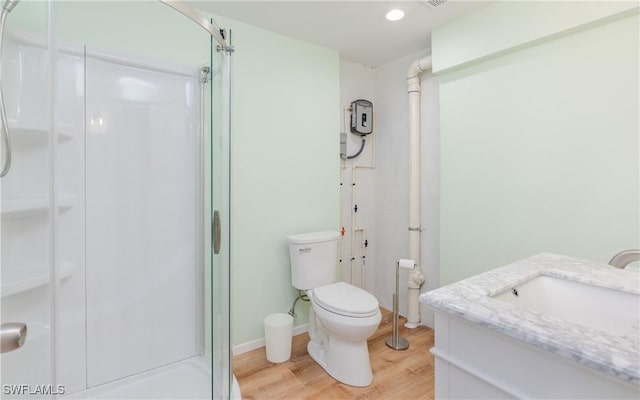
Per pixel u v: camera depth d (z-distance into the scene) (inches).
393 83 109.5
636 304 36.7
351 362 70.1
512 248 74.5
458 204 85.0
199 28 66.4
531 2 67.2
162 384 65.7
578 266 46.6
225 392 62.4
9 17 39.5
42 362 41.3
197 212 73.6
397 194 109.1
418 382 70.6
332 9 75.3
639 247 57.2
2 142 38.4
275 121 87.9
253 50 83.4
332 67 99.1
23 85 41.3
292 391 67.8
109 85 63.0
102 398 61.4
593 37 61.6
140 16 65.1
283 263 90.7
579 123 63.7
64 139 58.7
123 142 64.9
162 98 68.6
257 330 86.7
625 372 21.1
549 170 68.2
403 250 107.3
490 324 28.7
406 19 80.4
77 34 59.0
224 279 67.4
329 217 100.0
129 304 66.5
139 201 67.1
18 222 39.6
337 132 101.2
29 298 40.5
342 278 109.9
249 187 84.1
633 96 57.4
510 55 73.5
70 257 60.1
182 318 72.6
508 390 28.5
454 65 81.6
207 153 69.9
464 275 84.0
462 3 73.4
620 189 59.1
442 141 88.4
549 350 25.0
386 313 110.1
